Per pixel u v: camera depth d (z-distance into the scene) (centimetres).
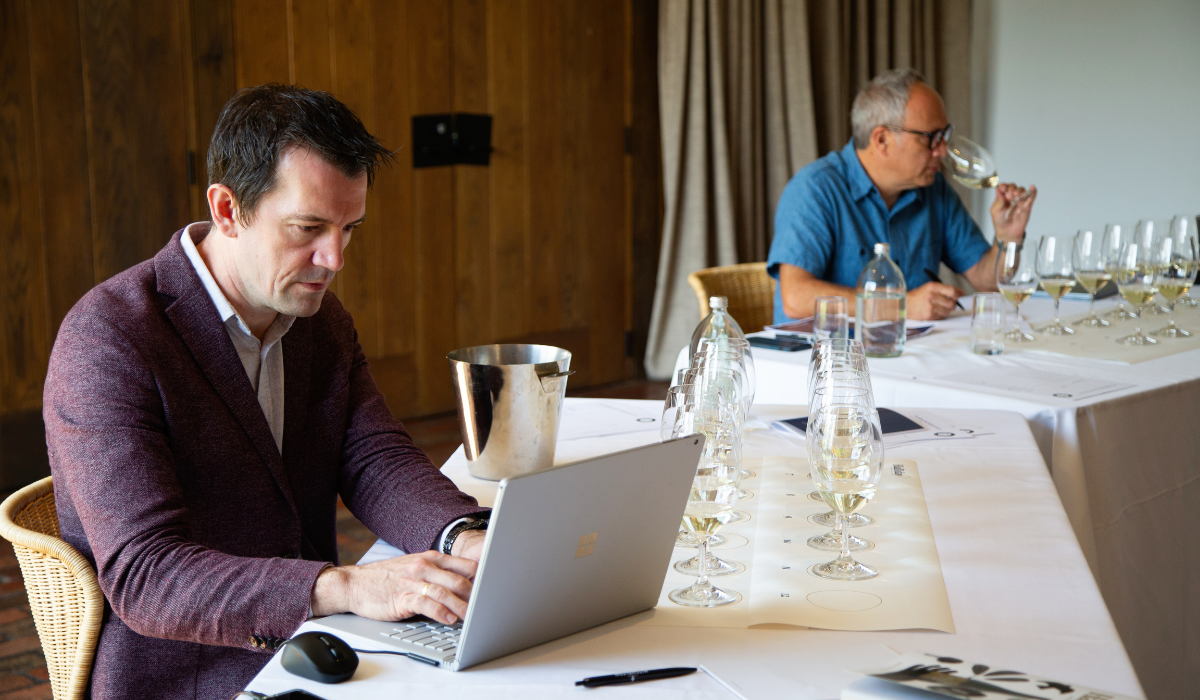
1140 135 506
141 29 344
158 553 104
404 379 430
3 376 329
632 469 88
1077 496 168
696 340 175
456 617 95
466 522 118
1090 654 88
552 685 84
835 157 301
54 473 121
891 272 216
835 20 501
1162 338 232
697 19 466
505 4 437
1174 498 192
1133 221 514
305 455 136
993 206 286
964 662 78
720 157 478
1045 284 244
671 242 483
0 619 252
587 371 491
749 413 180
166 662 118
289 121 111
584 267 482
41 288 333
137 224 351
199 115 360
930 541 115
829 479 103
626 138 487
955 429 165
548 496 83
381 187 409
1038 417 172
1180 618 196
